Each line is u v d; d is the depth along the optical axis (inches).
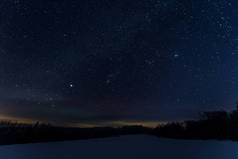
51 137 860.6
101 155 393.1
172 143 727.1
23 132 799.1
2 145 643.5
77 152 446.9
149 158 349.1
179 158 349.7
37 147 582.6
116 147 573.9
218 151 454.9
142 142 813.9
